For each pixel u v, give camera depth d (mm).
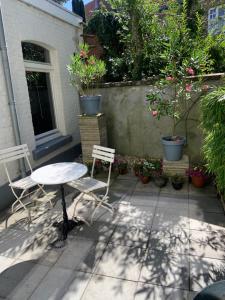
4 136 3752
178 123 4645
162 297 2098
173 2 5473
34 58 4684
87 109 4668
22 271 2459
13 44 3854
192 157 4676
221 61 5109
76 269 2447
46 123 5156
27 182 3480
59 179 2818
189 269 2373
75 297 2141
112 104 5238
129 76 5840
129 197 3828
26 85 4188
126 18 5496
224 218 3160
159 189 4031
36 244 2852
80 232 3020
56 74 5172
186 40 4793
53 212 3520
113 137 5418
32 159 4367
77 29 5770
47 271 2441
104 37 5992
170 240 2797
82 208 3580
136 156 5293
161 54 4828
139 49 5391
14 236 3025
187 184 4105
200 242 2738
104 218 3291
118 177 4555
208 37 4922
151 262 2486
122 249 2693
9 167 3855
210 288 1368
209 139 3074
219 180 3020
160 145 5000
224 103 2773
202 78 4086
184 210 3389
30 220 3320
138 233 2951
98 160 4660
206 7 6355
